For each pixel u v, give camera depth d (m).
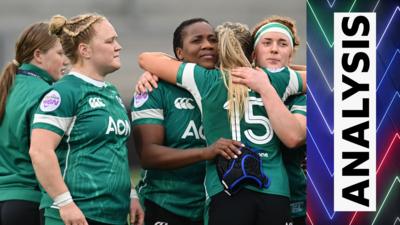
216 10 86.12
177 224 18.59
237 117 17.06
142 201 19.08
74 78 16.78
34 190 18.25
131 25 85.38
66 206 16.03
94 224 16.45
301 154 18.75
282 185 17.00
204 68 17.81
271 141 17.14
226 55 17.45
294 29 18.77
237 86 17.05
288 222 16.94
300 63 76.19
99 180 16.47
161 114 18.42
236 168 16.55
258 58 18.08
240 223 16.55
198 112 18.42
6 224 18.11
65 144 16.55
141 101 18.41
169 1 87.00
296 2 85.94
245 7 86.81
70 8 86.69
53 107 16.25
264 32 18.02
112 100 17.08
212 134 17.33
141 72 80.50
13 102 18.22
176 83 17.91
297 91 17.78
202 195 18.50
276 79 17.48
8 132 18.30
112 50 17.00
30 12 85.81
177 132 18.34
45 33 18.70
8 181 18.23
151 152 18.00
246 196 16.67
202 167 18.48
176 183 18.50
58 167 16.16
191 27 18.31
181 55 18.66
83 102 16.56
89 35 16.88
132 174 46.66
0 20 84.06
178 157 17.58
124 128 17.08
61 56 18.83
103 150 16.66
